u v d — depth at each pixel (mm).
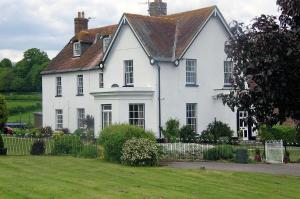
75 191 14609
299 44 12836
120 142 22047
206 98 37938
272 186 16812
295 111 13812
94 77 42062
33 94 90688
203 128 37688
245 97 14234
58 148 25031
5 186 15133
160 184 16438
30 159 21969
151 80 36094
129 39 37656
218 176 18609
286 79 13070
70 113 44750
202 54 37750
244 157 24219
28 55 94562
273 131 33469
